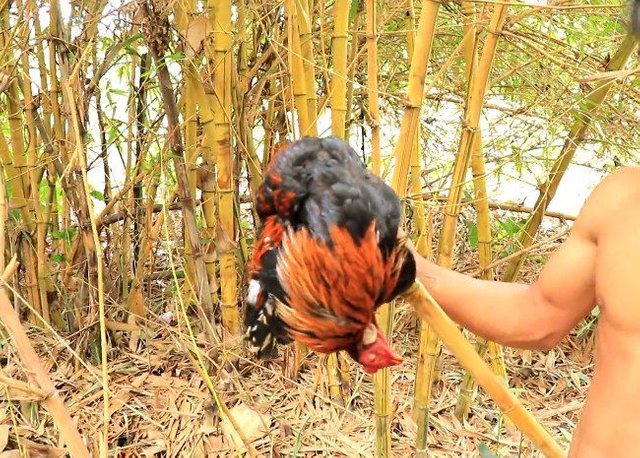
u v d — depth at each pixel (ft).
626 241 2.58
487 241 5.57
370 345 2.26
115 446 5.52
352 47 6.06
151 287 7.65
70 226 7.04
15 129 6.18
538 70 6.39
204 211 6.14
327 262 2.10
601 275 2.65
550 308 2.98
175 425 5.73
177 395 6.04
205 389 6.11
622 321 2.56
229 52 4.84
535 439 2.83
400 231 2.38
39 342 6.63
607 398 2.60
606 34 5.89
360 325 2.19
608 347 2.63
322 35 5.25
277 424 5.76
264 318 2.34
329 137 2.40
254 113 6.07
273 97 6.04
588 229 2.78
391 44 7.07
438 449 5.67
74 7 5.55
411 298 2.59
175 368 6.45
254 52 6.22
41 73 6.20
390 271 2.25
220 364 6.10
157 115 6.86
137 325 6.85
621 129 6.11
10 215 6.27
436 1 3.24
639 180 2.64
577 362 7.11
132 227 7.84
